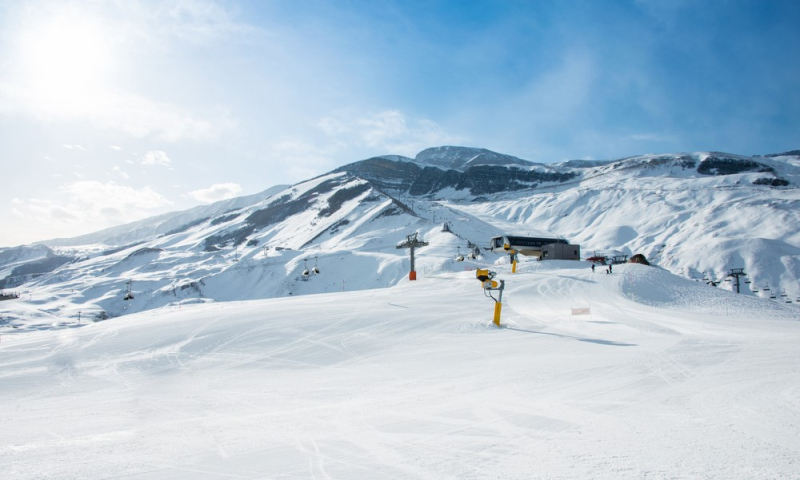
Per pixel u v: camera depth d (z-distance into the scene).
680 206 192.38
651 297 29.86
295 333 18.41
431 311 24.20
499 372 9.90
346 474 4.21
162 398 9.40
